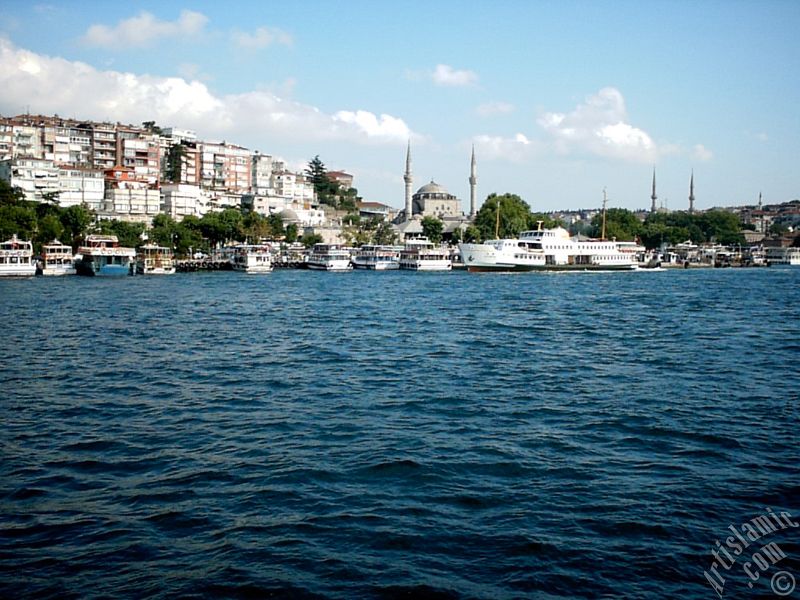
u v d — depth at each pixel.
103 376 44.97
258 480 26.39
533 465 28.22
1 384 42.34
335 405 37.81
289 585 18.97
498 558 20.48
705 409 37.16
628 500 24.69
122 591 18.67
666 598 18.56
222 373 46.34
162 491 25.34
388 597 18.45
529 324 74.38
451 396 40.00
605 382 44.09
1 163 198.62
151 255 173.88
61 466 27.95
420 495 25.05
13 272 146.75
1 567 19.86
